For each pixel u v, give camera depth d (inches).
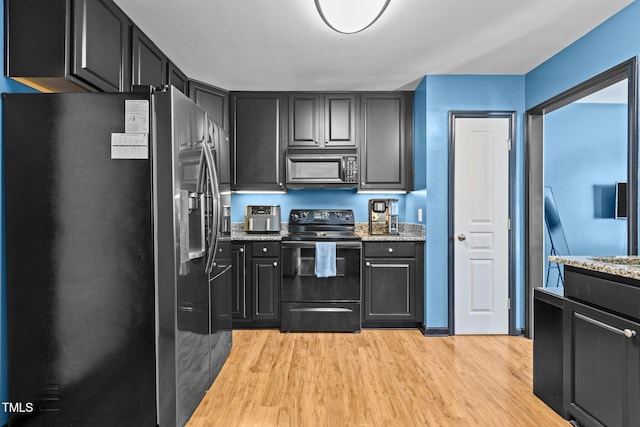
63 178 68.7
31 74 69.1
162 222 68.7
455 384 94.8
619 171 165.0
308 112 148.6
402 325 141.6
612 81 95.7
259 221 150.2
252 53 113.0
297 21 93.7
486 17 92.0
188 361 75.1
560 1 85.0
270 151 148.3
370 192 156.9
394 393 90.1
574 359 74.8
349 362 109.0
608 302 66.4
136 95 68.4
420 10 88.6
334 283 137.4
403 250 137.6
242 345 123.3
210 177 85.6
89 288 68.7
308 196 162.2
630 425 60.7
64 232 68.9
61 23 68.9
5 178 69.1
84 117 68.8
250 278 139.4
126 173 68.7
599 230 164.9
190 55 114.4
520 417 79.5
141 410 68.7
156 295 68.7
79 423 69.1
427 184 133.3
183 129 73.1
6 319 69.4
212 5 85.8
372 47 109.1
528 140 130.3
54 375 68.9
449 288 133.5
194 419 78.7
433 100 132.6
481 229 134.5
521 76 132.5
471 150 134.1
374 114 148.6
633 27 85.1
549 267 165.3
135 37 93.5
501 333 134.7
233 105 148.0
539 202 130.9
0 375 68.2
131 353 68.7
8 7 69.3
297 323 136.9
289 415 80.4
